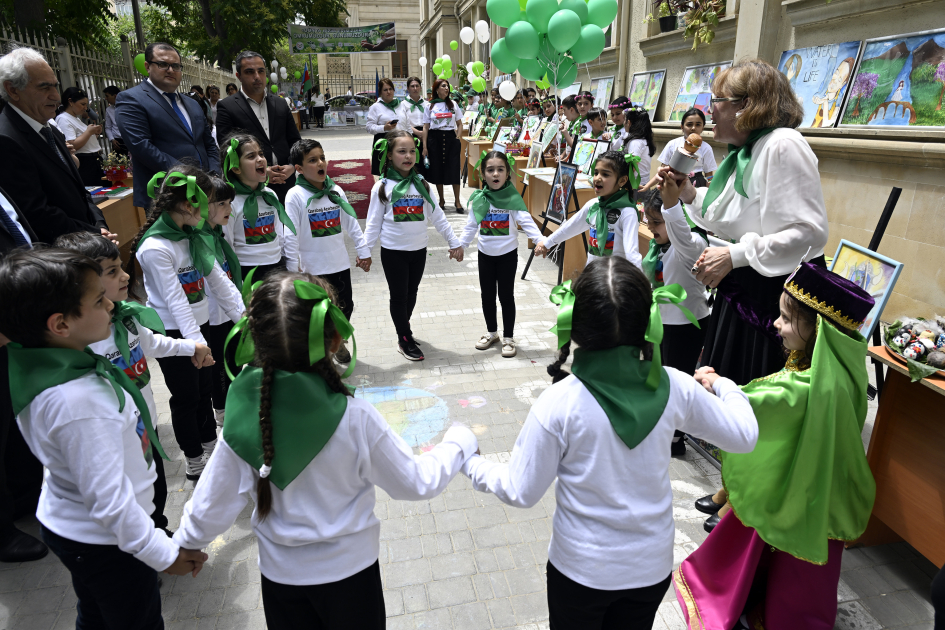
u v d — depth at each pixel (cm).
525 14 645
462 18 1973
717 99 218
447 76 1330
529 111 948
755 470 178
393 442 135
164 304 256
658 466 132
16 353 134
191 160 416
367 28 2353
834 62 482
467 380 388
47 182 296
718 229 243
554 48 618
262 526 130
